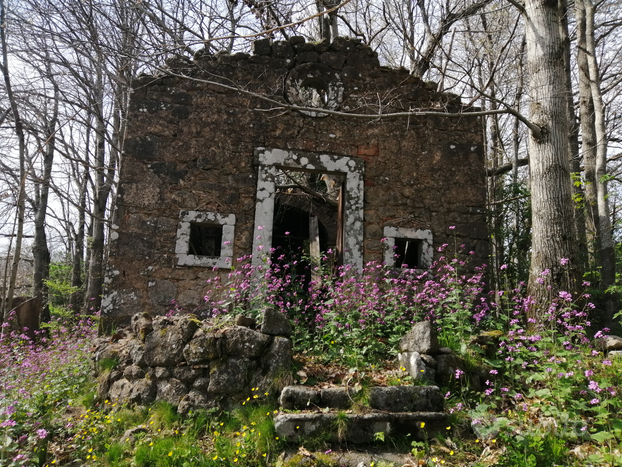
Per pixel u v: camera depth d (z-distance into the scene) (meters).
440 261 6.40
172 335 4.04
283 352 3.85
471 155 6.86
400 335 4.64
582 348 4.12
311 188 9.50
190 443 3.41
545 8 5.49
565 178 5.19
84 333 6.14
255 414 3.55
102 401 4.21
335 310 4.85
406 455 3.22
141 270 5.79
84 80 9.59
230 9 8.47
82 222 13.18
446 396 3.76
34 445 3.36
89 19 7.66
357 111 6.64
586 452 2.99
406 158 6.67
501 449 3.09
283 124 6.43
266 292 5.09
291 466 3.06
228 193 6.16
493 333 4.38
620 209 10.12
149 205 5.96
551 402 3.42
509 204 8.38
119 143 10.46
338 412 3.41
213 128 6.28
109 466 3.28
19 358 4.84
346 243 6.25
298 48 6.66
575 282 4.93
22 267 18.27
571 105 9.37
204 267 5.91
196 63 6.36
